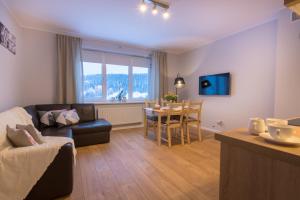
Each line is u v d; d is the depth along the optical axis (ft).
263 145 2.25
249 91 11.49
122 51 15.34
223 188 2.80
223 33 12.60
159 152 9.70
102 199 5.58
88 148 10.30
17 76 10.36
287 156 1.95
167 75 17.62
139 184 6.46
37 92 11.98
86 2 8.37
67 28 11.67
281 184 2.05
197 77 16.05
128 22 10.67
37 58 11.90
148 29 11.83
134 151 9.85
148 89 17.06
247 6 8.67
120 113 15.16
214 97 14.23
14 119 6.93
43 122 9.92
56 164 5.36
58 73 12.37
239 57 12.10
